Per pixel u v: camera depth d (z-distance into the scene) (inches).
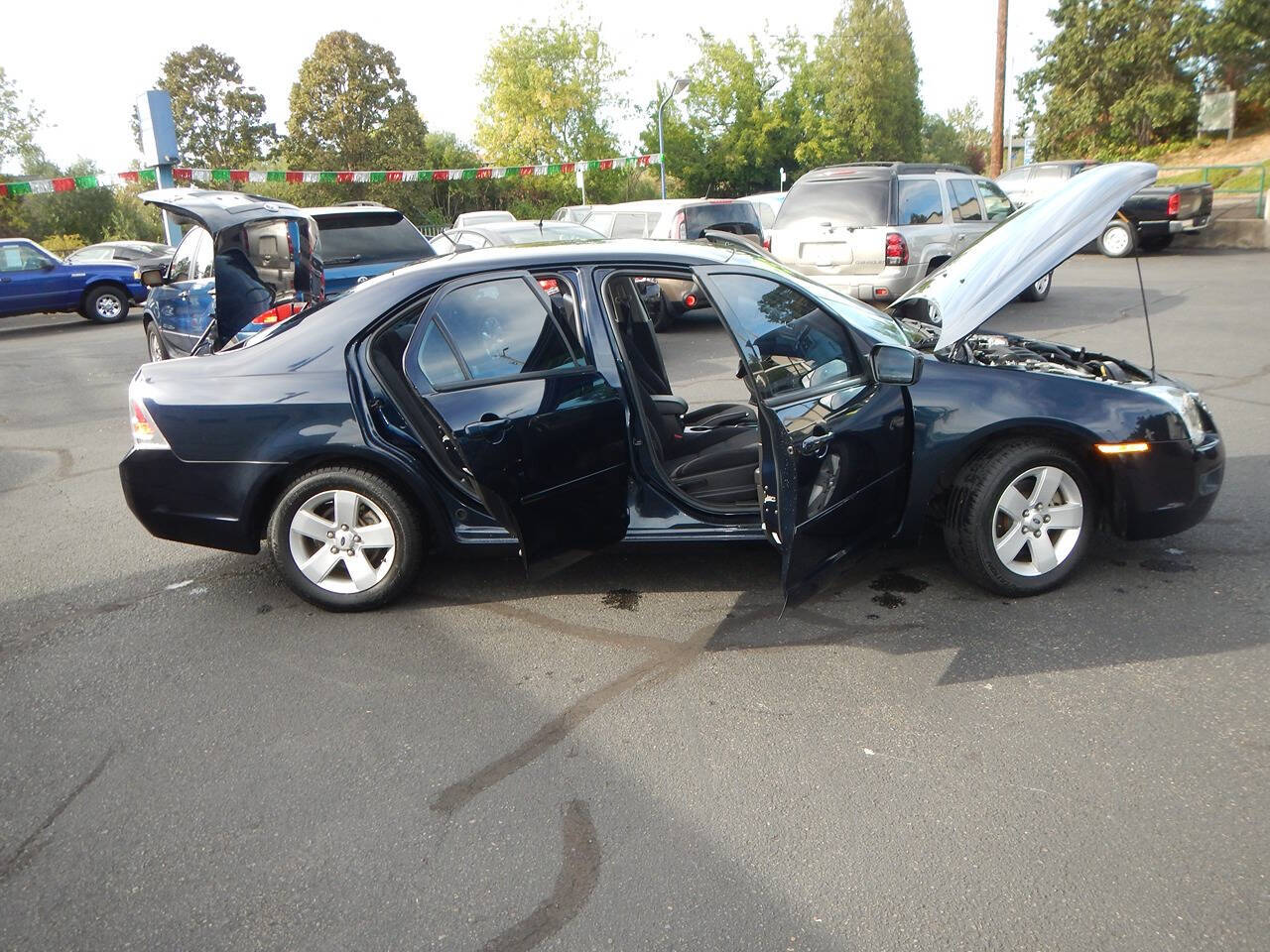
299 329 168.7
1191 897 96.7
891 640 153.9
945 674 142.4
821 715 133.5
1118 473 161.6
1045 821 109.3
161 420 163.8
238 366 167.2
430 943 96.0
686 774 121.6
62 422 354.0
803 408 147.1
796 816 112.6
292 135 1908.2
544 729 133.6
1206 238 768.3
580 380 157.2
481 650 157.4
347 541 169.6
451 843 110.9
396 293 163.8
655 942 94.7
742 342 151.9
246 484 164.6
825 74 2126.0
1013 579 164.7
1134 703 132.1
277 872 107.2
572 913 99.1
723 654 151.9
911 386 162.1
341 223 402.6
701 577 181.2
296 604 177.8
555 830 112.3
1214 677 137.6
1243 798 111.3
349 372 162.4
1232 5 1088.2
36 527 231.1
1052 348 198.4
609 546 163.3
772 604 169.0
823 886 101.3
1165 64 1159.6
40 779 126.2
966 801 113.6
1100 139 1240.2
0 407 392.8
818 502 145.8
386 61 1909.4
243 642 163.5
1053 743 124.0
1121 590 167.2
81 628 171.3
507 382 154.2
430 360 157.6
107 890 105.5
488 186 1841.8
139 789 123.2
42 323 760.3
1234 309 460.1
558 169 982.4
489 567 190.7
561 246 171.2
